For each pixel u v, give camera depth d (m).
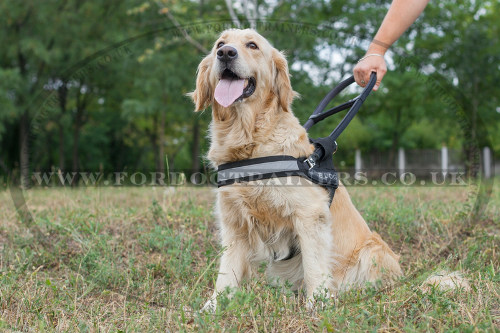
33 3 14.66
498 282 3.09
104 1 14.58
